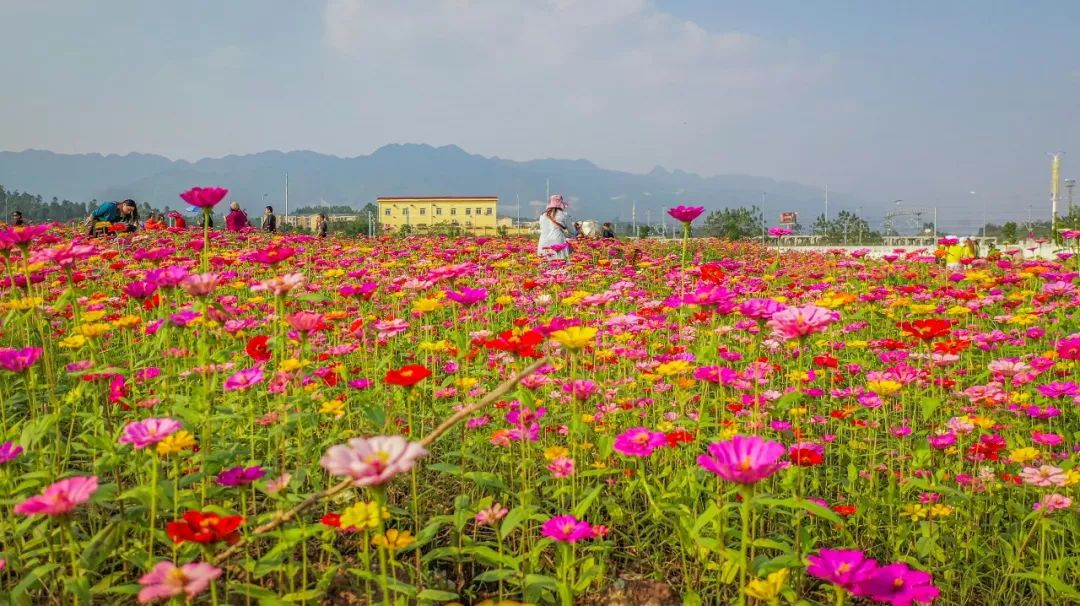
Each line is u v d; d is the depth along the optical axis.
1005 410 4.07
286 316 3.33
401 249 12.89
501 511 2.93
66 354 4.74
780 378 5.41
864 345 5.38
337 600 2.85
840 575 1.82
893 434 4.07
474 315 6.56
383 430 3.35
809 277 10.02
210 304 4.04
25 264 3.48
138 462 3.06
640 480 3.23
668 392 4.87
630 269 10.32
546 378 3.71
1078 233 9.20
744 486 1.95
